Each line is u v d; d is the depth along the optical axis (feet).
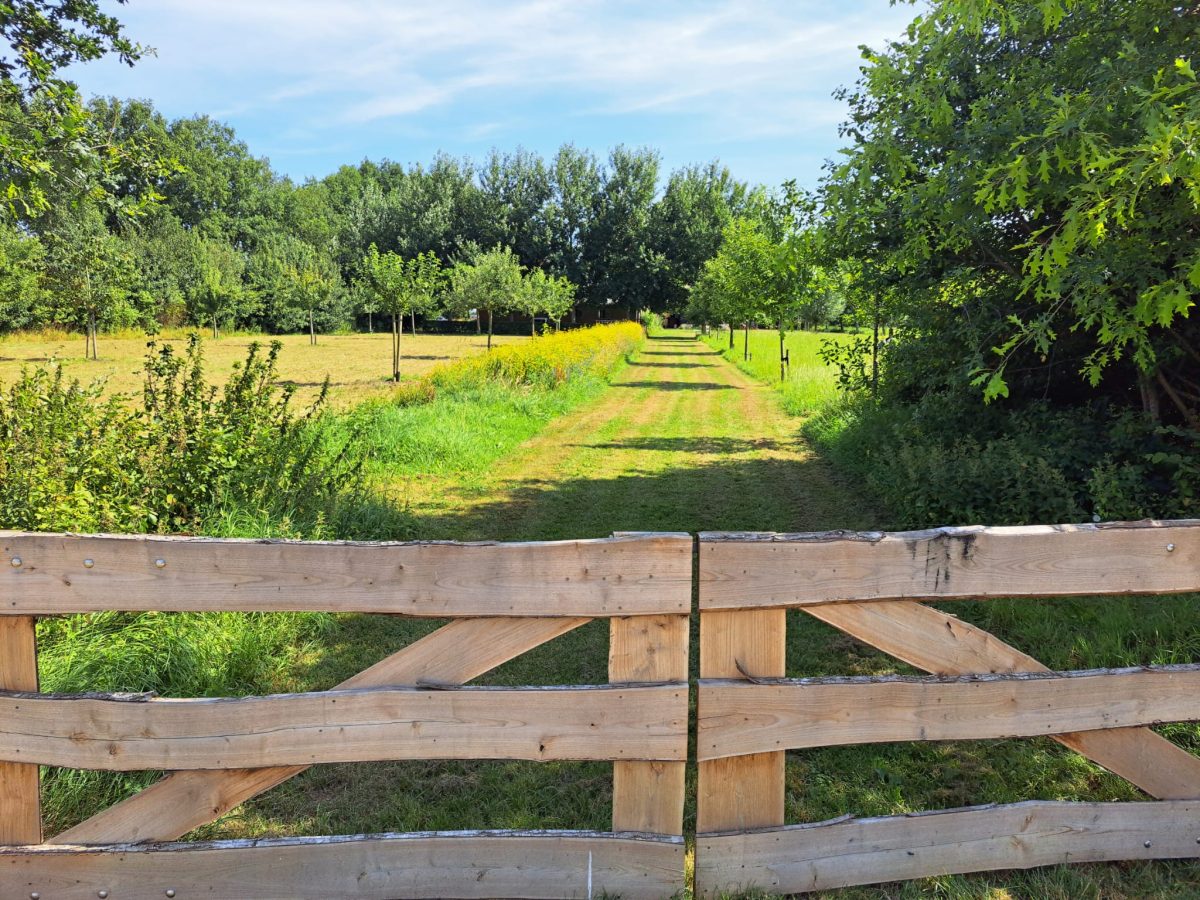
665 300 202.39
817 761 11.19
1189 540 7.61
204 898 7.40
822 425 41.50
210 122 262.06
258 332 183.42
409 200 198.18
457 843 7.51
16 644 7.18
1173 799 8.20
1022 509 19.31
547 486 30.27
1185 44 14.12
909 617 7.62
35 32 28.48
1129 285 15.33
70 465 16.20
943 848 8.04
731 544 7.25
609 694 7.35
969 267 22.63
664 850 7.53
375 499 23.53
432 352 124.16
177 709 7.18
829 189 22.02
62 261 102.47
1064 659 13.47
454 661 7.37
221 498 18.21
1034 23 18.33
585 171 199.41
